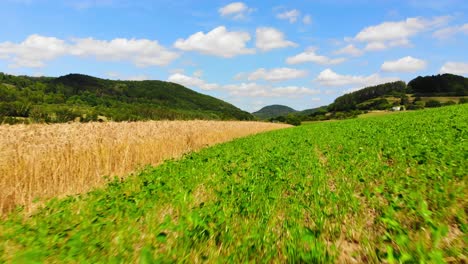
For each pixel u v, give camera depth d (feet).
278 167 33.58
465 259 13.23
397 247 14.80
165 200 24.52
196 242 16.14
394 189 22.50
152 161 56.85
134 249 16.17
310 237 13.94
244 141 83.76
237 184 27.43
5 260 15.67
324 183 26.66
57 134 47.83
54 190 36.45
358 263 14.08
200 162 41.60
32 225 21.30
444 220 17.87
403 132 59.77
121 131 58.18
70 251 15.19
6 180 33.94
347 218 19.06
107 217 21.47
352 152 41.78
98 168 43.60
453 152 31.89
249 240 15.57
